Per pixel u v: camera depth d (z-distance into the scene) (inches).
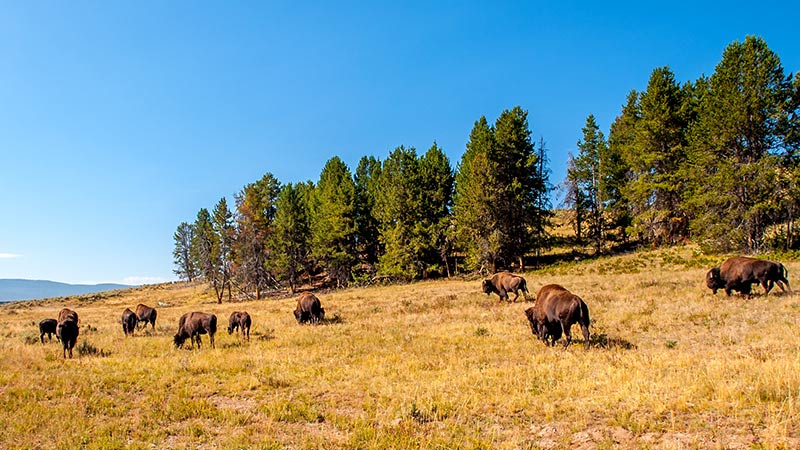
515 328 597.0
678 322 540.4
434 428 282.5
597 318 610.2
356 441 268.5
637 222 1558.8
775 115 1124.5
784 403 247.8
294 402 347.6
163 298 2623.0
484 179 1565.0
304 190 2834.6
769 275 610.2
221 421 317.7
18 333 820.6
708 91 1358.3
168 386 408.5
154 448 279.4
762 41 1167.6
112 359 519.8
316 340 602.2
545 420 283.4
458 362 439.5
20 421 317.7
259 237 2026.3
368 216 2058.3
